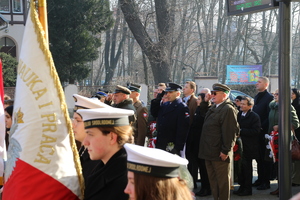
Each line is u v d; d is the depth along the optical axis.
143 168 2.22
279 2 4.68
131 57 48.34
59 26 27.88
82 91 23.08
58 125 3.03
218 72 43.72
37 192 2.96
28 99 3.03
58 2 27.44
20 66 3.10
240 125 7.46
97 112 2.92
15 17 33.50
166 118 7.07
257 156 7.43
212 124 6.50
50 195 2.97
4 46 33.47
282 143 4.64
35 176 2.97
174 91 7.08
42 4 3.29
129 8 27.16
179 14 39.69
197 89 24.30
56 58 27.75
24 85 3.06
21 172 2.98
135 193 2.24
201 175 7.59
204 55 44.84
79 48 28.03
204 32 46.94
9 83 25.11
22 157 2.99
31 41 3.07
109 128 2.93
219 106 6.55
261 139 8.16
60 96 3.06
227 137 6.38
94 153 2.96
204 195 7.50
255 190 7.83
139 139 7.55
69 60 28.08
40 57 3.04
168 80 28.08
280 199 4.69
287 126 4.62
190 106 8.23
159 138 7.14
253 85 28.70
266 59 43.66
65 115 3.06
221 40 46.03
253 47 47.72
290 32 4.62
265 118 8.27
